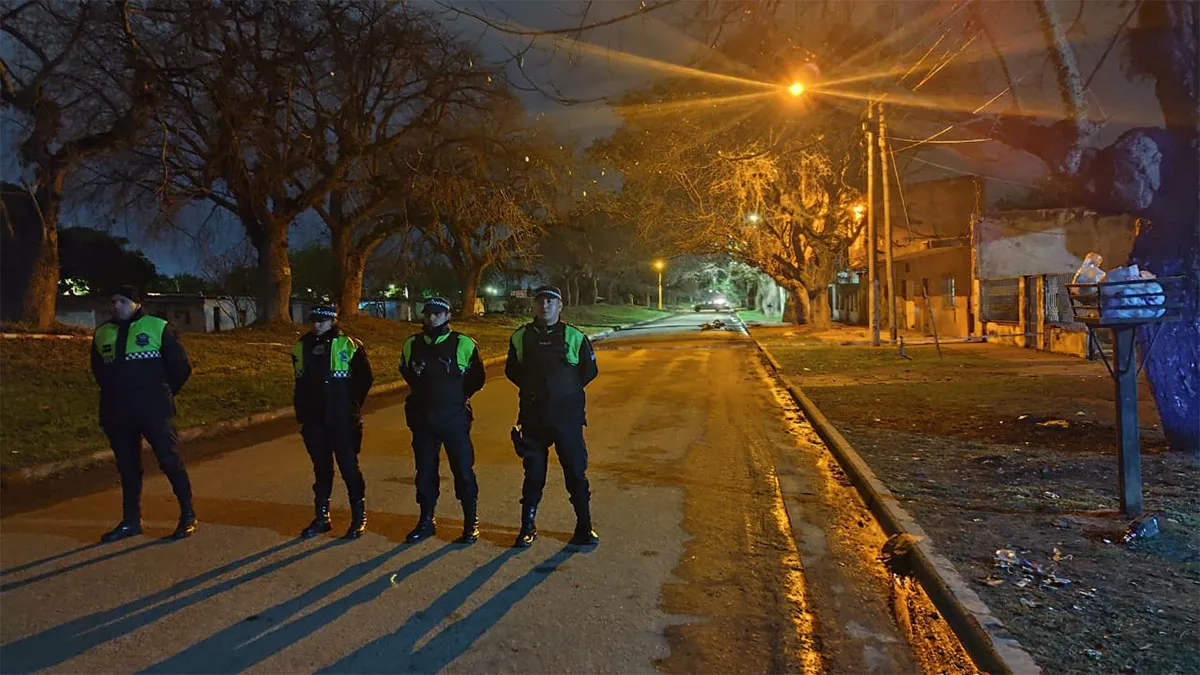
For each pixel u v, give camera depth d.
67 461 8.65
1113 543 5.79
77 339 16.55
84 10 14.79
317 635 4.48
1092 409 11.52
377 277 45.44
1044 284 21.80
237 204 24.41
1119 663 3.95
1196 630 4.31
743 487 8.11
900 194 29.62
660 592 5.20
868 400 13.52
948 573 5.21
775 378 18.67
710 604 5.02
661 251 35.72
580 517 6.04
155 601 4.95
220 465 9.04
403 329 30.42
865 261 33.84
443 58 20.72
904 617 4.89
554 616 4.78
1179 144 7.94
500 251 34.59
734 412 13.37
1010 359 19.81
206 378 14.95
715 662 4.25
